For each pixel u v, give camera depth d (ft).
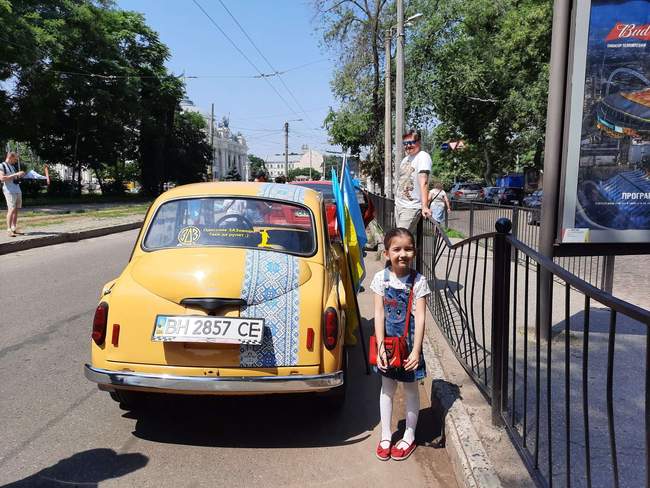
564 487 9.28
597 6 15.71
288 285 12.04
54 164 143.74
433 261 20.36
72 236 44.98
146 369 11.46
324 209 15.71
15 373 15.69
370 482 10.68
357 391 15.47
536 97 87.10
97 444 11.95
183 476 10.77
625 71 15.97
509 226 11.17
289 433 12.76
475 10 97.96
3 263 32.89
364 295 27.58
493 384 11.52
